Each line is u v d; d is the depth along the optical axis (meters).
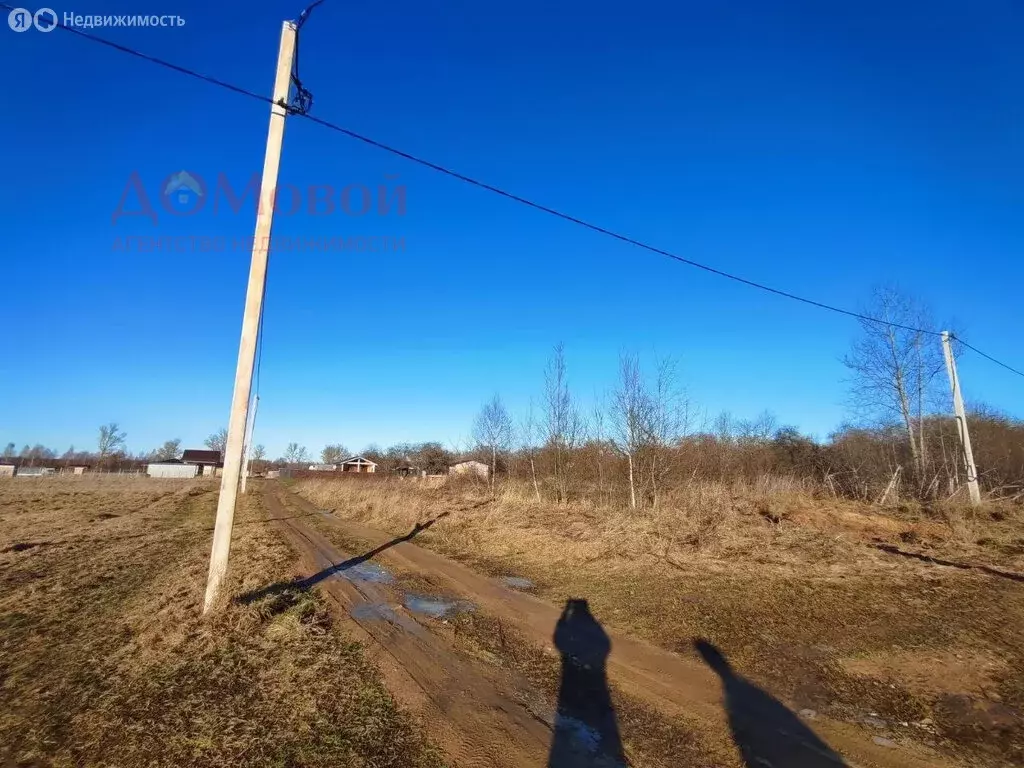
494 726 4.04
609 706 4.38
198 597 7.26
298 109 6.73
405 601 7.87
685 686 4.77
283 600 7.55
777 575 8.73
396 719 4.13
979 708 4.31
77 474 70.75
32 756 3.63
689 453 21.67
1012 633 6.07
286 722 4.06
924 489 17.78
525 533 13.55
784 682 4.83
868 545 11.25
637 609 7.17
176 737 3.84
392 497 23.66
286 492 42.25
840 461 24.75
